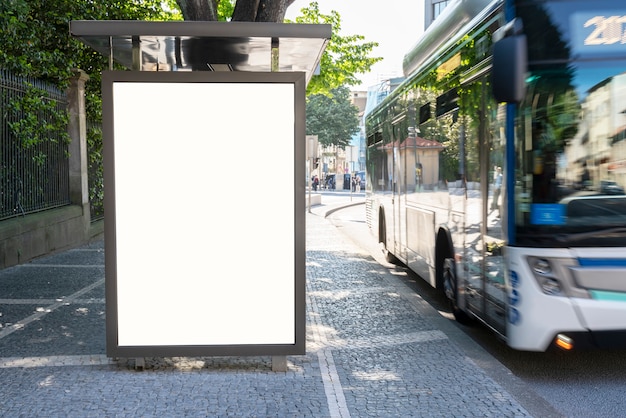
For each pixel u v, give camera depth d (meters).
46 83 14.34
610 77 5.56
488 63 6.31
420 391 5.29
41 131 13.62
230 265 5.53
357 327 7.51
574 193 5.54
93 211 17.56
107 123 5.41
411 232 10.16
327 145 72.62
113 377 5.52
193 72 5.42
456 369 5.88
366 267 12.41
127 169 5.45
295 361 6.07
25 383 5.36
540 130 5.57
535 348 5.59
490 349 7.02
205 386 5.30
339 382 5.48
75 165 15.84
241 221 5.52
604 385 5.82
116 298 5.50
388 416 4.73
